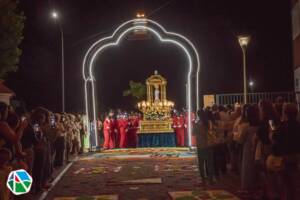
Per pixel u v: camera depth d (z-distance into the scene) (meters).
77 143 20.17
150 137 23.17
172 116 23.98
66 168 15.72
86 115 22.28
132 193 11.28
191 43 21.72
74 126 19.97
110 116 23.72
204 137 12.05
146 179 13.20
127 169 15.43
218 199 10.12
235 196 10.41
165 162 17.03
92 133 22.67
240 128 10.42
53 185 12.41
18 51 21.61
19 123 9.26
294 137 8.08
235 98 19.59
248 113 10.25
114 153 21.00
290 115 8.20
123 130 23.55
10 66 21.64
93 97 22.53
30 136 10.14
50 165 12.52
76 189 12.02
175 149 21.92
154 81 23.61
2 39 20.89
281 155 8.12
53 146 13.93
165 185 12.23
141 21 21.66
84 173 14.79
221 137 13.08
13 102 25.09
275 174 8.66
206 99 19.58
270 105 9.30
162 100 23.67
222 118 13.20
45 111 11.77
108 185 12.46
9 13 20.97
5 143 8.50
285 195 8.27
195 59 21.75
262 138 9.17
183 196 10.50
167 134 23.14
